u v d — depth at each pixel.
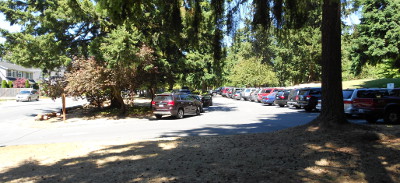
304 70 49.56
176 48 21.05
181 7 8.99
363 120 14.52
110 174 5.60
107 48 16.67
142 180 5.14
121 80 18.81
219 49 9.00
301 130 8.70
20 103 38.12
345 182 4.80
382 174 5.09
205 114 21.30
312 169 5.48
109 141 9.80
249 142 8.05
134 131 13.02
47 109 28.48
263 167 5.70
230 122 15.49
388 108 12.70
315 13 9.42
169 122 16.52
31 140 11.46
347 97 13.48
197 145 8.10
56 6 19.34
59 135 12.66
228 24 8.41
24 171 6.12
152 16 17.45
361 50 30.67
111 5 6.84
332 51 8.58
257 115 19.27
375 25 28.00
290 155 6.46
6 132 14.37
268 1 7.74
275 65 55.84
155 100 18.75
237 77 53.91
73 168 6.19
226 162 6.15
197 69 24.78
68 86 18.44
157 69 20.67
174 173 5.50
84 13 17.89
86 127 15.72
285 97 26.20
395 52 27.66
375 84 34.47
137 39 17.81
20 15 20.50
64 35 19.66
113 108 23.98
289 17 8.82
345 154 6.28
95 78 17.80
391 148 6.51
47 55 18.53
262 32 8.68
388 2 27.91
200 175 5.31
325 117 8.62
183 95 19.91
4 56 20.39
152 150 7.69
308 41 42.72
